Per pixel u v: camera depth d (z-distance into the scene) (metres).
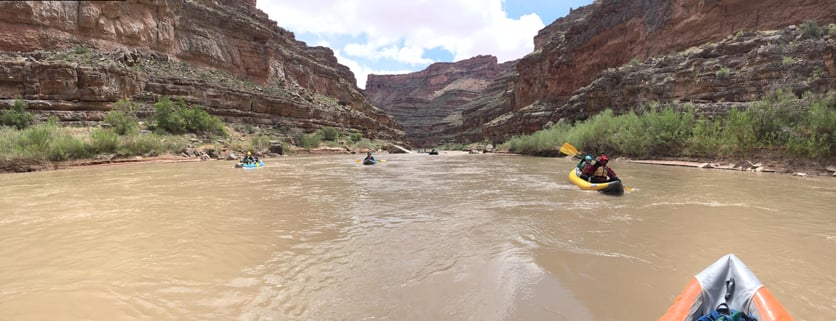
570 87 51.41
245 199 9.48
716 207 8.15
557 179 14.55
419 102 158.62
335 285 3.93
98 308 3.39
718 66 25.25
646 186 11.72
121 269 4.36
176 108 32.03
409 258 4.79
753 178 13.84
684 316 2.94
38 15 29.58
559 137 36.94
